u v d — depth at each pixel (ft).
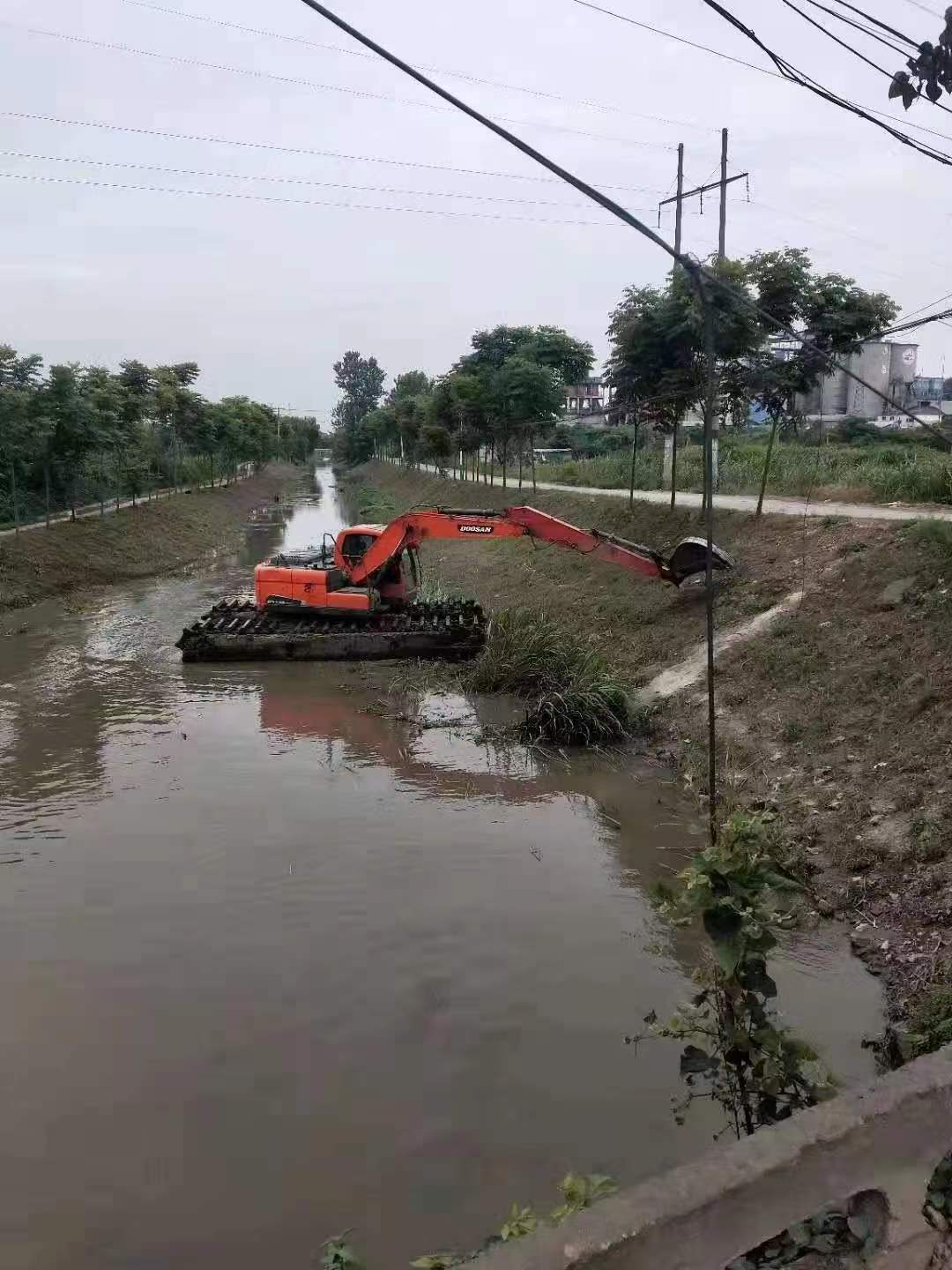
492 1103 17.10
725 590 45.83
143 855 27.48
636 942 22.70
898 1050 17.69
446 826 29.78
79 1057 18.47
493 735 38.86
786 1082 15.87
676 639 44.47
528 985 20.83
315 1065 18.19
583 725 37.68
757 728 33.99
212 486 166.09
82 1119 16.75
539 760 36.01
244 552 109.81
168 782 33.58
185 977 21.16
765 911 16.14
